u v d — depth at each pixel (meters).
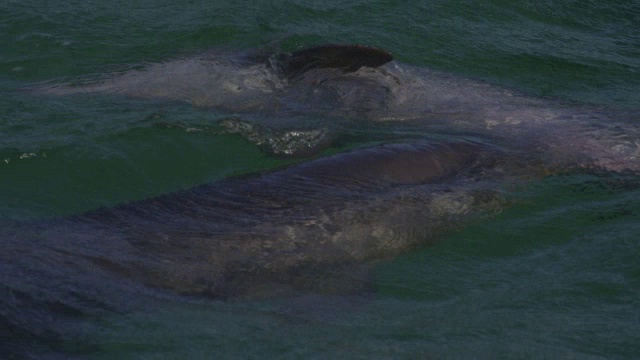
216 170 30.64
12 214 26.16
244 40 43.91
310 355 19.86
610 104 40.22
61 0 46.56
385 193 26.94
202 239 23.69
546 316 22.22
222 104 35.72
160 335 20.17
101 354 19.22
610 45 49.06
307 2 48.97
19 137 30.73
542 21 51.41
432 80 40.66
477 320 21.91
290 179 27.03
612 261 25.33
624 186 30.38
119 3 47.12
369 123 35.22
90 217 24.36
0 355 18.41
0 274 21.11
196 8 47.09
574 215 28.19
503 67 44.41
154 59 40.62
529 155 31.58
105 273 21.98
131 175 29.59
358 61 37.34
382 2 49.91
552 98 40.25
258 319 21.41
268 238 24.19
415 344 20.61
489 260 25.62
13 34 42.34
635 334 21.34
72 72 38.97
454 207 27.47
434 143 30.59
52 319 20.02
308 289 23.20
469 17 50.16
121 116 33.22
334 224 25.19
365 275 24.28
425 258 25.47
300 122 34.47
